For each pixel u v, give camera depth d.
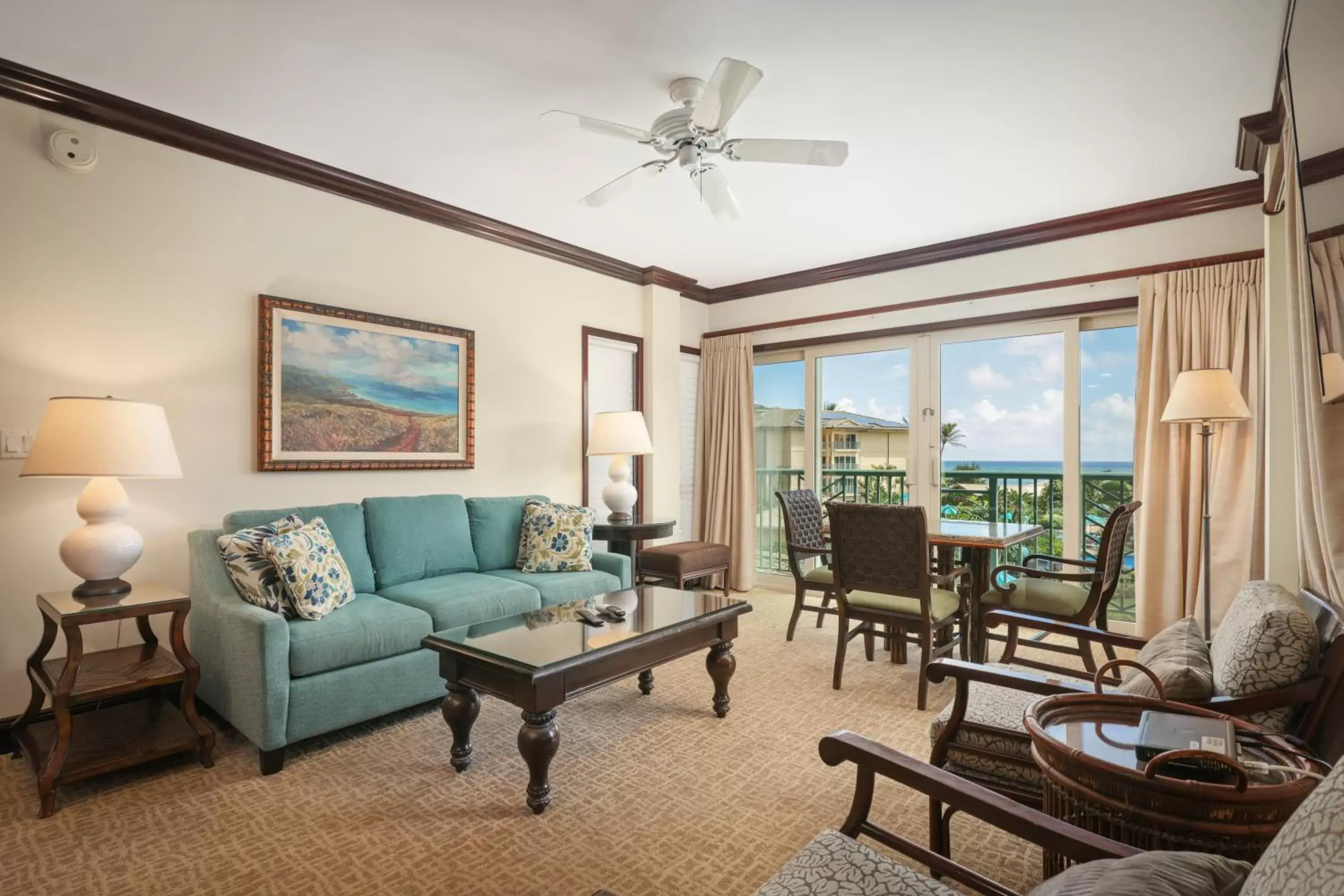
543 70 2.53
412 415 3.79
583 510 3.99
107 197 2.78
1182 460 3.65
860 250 4.79
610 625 2.50
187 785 2.22
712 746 2.52
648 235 4.48
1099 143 3.09
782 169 3.39
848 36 2.31
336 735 2.63
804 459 5.52
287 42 2.36
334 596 2.75
